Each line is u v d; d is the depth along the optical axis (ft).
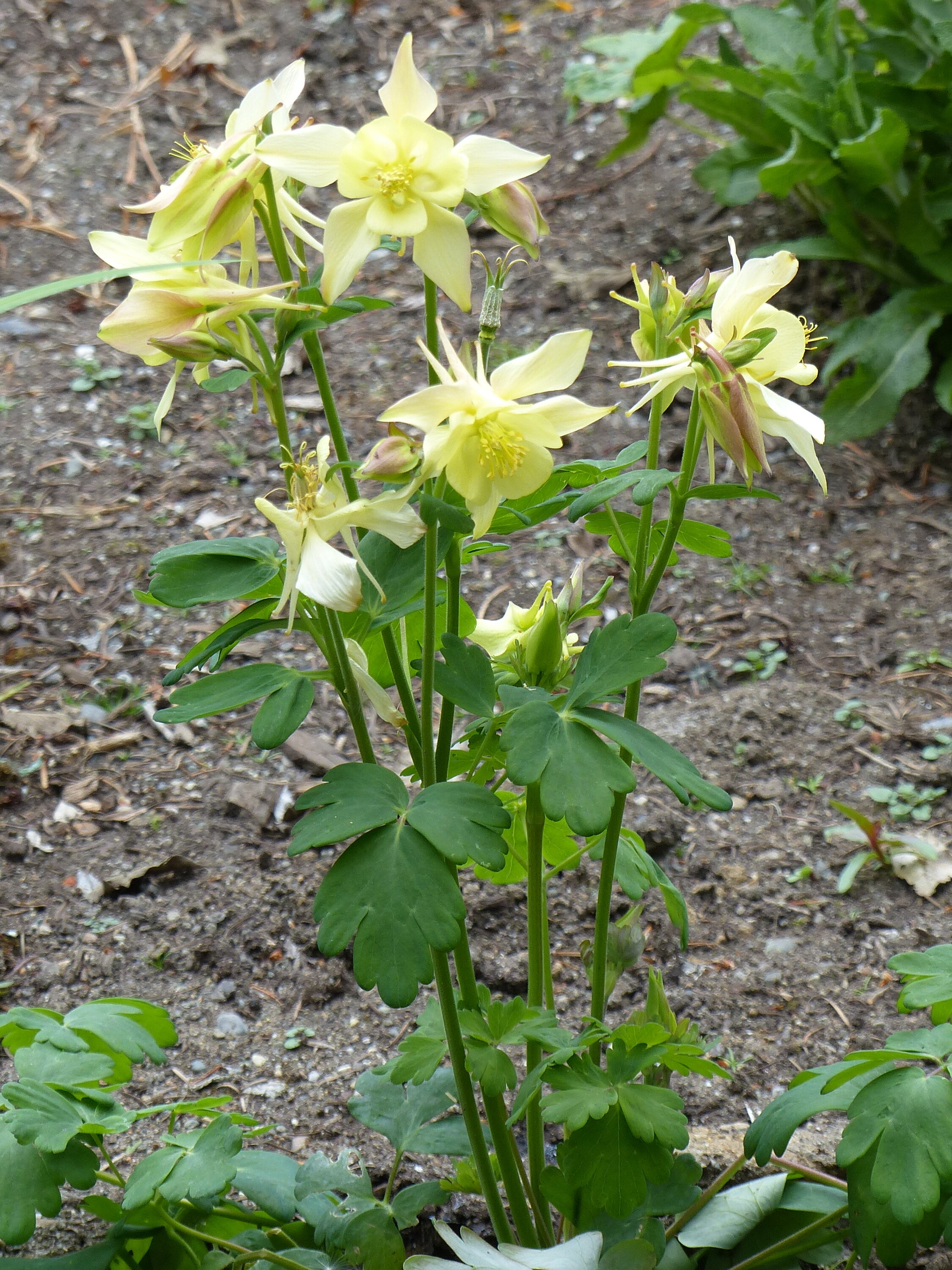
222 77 9.43
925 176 7.11
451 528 3.52
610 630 3.61
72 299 8.07
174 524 6.63
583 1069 3.69
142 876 4.95
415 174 3.48
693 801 5.29
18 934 4.70
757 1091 4.31
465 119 9.13
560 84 9.36
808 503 6.87
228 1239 3.92
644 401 3.57
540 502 3.76
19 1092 3.71
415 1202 3.83
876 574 6.41
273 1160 3.92
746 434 3.51
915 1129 3.59
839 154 6.57
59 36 9.75
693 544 3.82
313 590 3.49
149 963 4.62
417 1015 4.50
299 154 3.47
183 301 3.50
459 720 5.37
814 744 5.51
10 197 8.54
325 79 9.37
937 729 5.50
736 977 4.55
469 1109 3.75
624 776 3.52
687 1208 3.81
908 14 7.08
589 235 8.36
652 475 3.59
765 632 6.16
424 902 3.49
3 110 9.20
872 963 4.55
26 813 5.25
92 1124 3.71
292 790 5.40
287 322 3.52
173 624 6.23
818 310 7.72
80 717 5.72
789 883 4.91
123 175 8.73
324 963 4.65
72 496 6.81
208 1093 4.33
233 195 3.47
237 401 7.46
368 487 6.81
